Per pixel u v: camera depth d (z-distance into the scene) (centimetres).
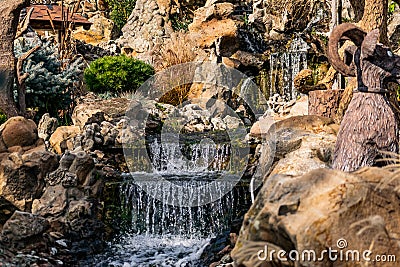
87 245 689
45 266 573
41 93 1236
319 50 1526
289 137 658
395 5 1530
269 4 1658
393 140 511
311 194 276
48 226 624
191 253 716
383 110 513
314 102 852
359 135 512
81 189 715
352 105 527
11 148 721
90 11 2209
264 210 286
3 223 673
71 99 1327
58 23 1814
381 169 298
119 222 809
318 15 1641
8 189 680
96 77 1380
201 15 1625
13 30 1037
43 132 1073
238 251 293
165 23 1823
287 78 1508
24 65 1238
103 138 1020
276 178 302
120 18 2172
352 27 528
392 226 276
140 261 685
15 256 571
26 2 1038
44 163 709
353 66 532
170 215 839
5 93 1011
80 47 1750
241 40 1578
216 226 834
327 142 618
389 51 522
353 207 269
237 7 1769
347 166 512
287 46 1608
